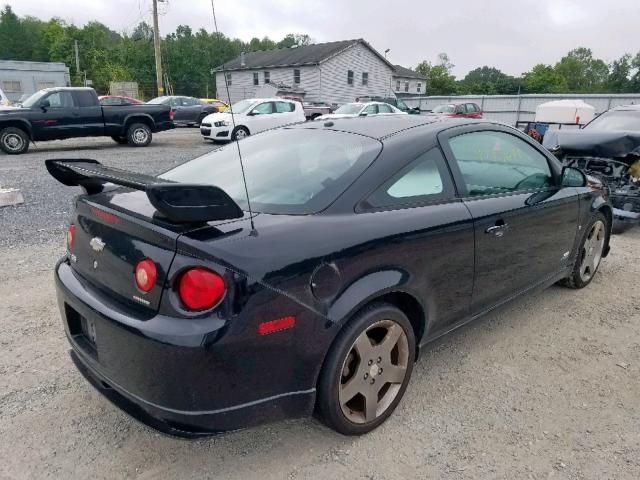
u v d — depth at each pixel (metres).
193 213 1.86
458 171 2.83
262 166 2.70
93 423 2.53
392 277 2.35
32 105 13.32
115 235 2.12
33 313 3.69
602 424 2.59
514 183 3.25
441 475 2.23
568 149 6.59
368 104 18.72
